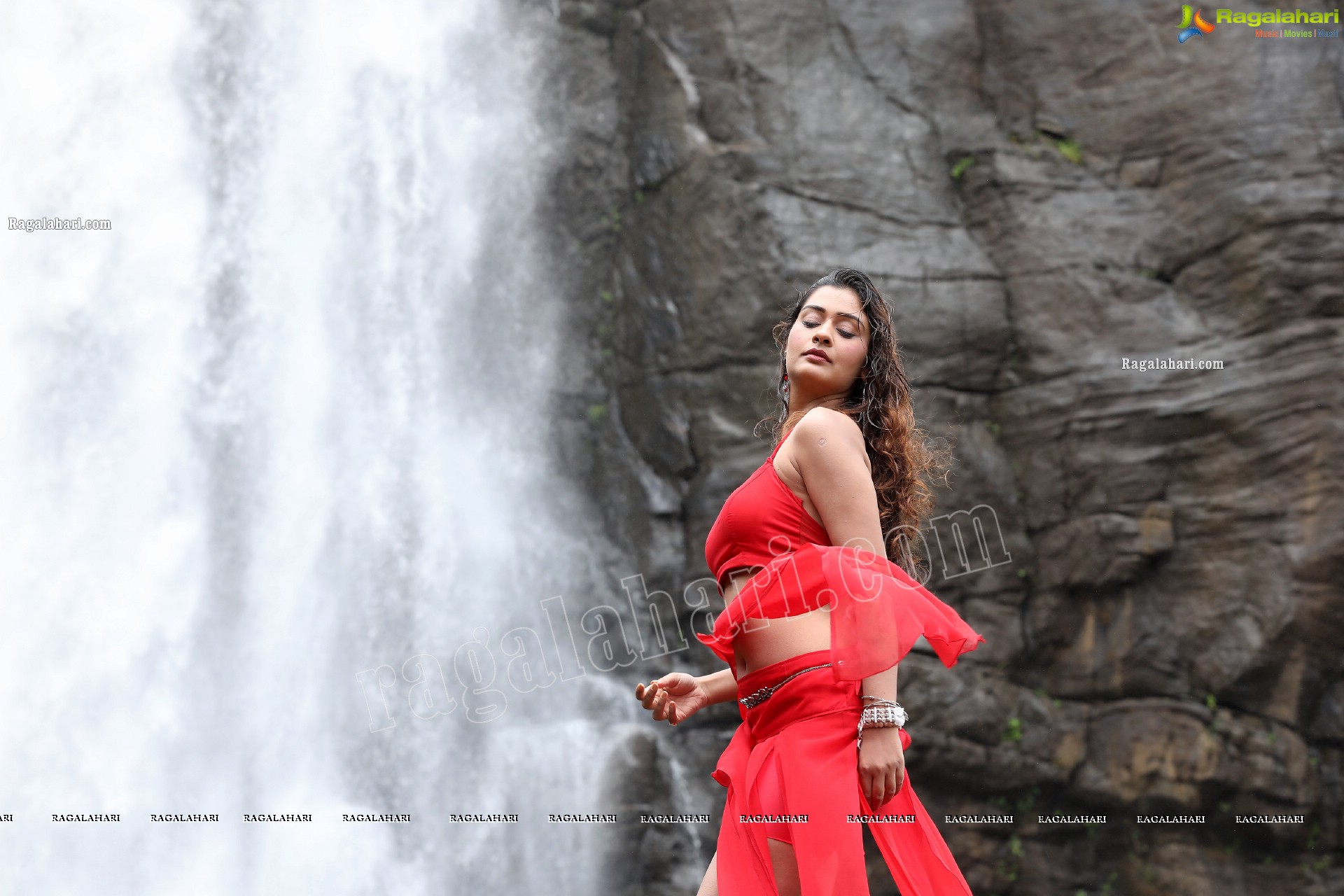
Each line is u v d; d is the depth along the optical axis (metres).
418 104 12.38
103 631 10.25
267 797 10.12
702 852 9.72
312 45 12.05
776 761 2.00
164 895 9.59
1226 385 9.89
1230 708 9.80
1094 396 10.24
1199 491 9.93
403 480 11.43
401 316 11.90
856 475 2.01
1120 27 11.01
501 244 12.43
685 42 11.76
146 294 11.10
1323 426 9.52
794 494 2.07
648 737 9.88
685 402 11.02
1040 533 10.32
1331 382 9.55
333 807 10.00
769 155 10.88
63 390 10.75
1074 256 10.62
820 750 1.94
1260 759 9.55
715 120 11.30
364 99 12.13
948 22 11.56
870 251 10.61
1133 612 10.09
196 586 10.59
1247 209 10.05
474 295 12.30
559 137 12.53
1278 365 9.75
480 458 11.90
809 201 10.75
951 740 9.66
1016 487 10.40
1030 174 10.95
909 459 2.25
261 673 10.52
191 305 11.20
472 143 12.55
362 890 9.59
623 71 12.55
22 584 10.23
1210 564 9.81
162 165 11.38
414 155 12.27
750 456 10.52
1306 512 9.49
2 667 9.96
